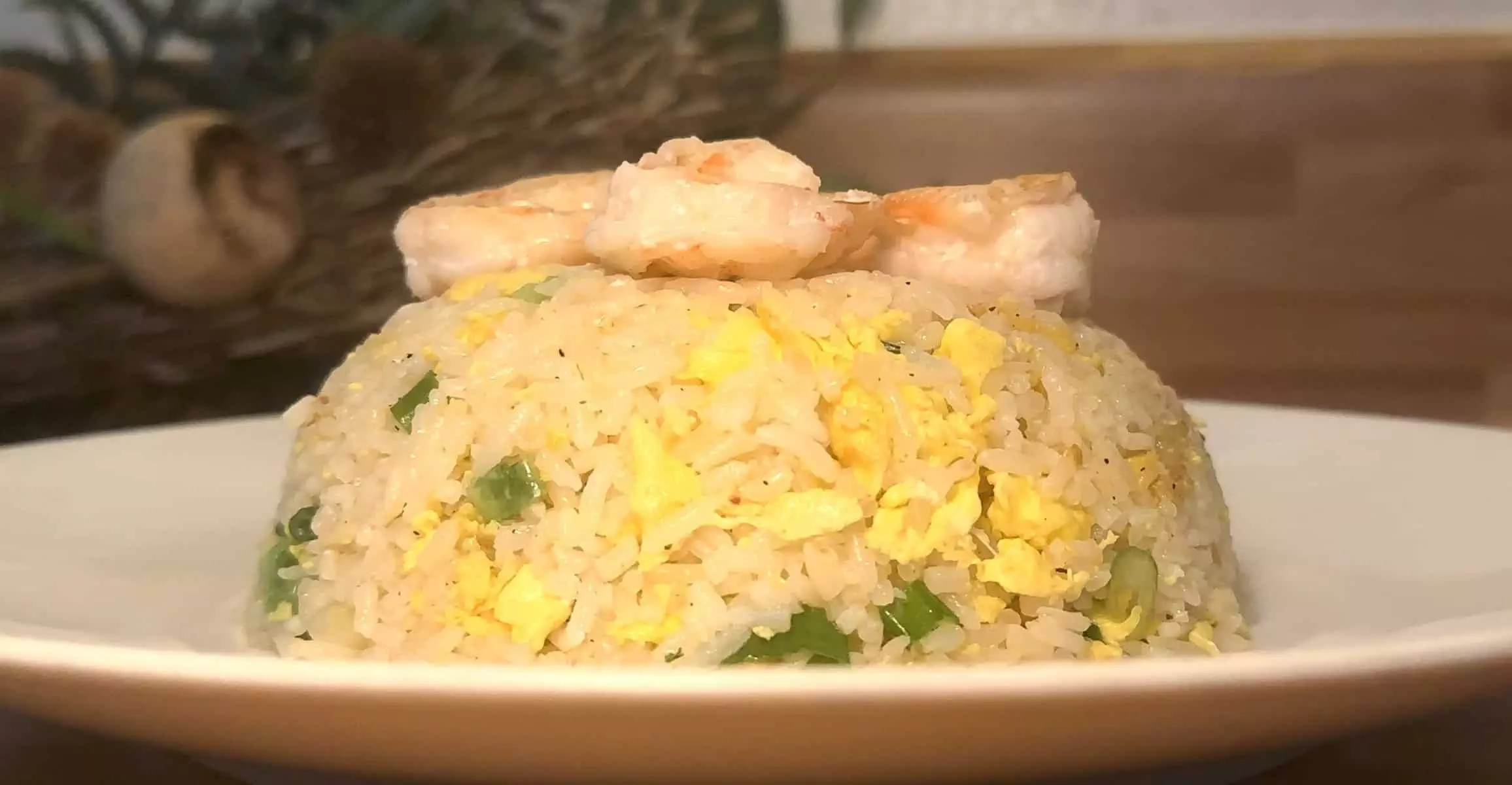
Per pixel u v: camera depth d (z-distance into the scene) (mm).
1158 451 214
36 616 197
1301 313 464
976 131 446
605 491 188
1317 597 220
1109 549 200
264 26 349
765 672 126
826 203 201
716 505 185
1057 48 452
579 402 193
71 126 325
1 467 247
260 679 129
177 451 274
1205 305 459
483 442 194
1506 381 461
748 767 136
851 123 444
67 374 337
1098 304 458
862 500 187
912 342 201
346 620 196
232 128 326
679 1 371
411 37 347
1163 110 448
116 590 217
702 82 378
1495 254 453
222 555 242
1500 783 166
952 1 448
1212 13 453
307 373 353
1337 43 452
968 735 131
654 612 183
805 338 195
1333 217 455
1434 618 196
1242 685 129
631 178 203
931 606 186
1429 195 453
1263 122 451
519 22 362
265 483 270
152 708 138
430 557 191
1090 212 228
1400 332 466
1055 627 189
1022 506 193
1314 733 141
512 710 127
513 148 354
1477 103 447
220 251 320
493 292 216
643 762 135
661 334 196
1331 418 281
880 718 127
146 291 329
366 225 346
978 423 196
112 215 318
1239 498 260
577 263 225
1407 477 251
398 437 203
